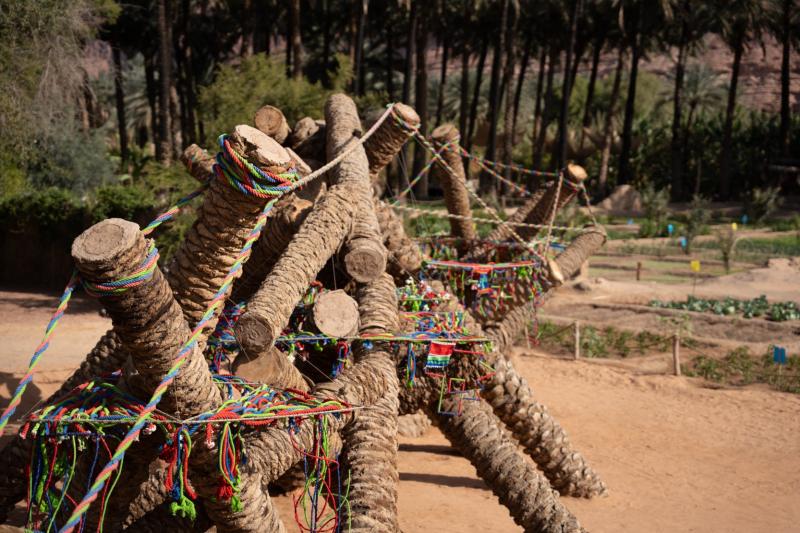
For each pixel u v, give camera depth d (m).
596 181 80.12
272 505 5.59
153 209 23.61
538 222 13.64
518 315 12.30
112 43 60.75
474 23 70.62
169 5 41.09
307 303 7.93
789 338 21.11
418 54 64.75
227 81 23.20
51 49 23.86
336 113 11.39
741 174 75.50
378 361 7.19
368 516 6.26
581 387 16.55
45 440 4.71
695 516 9.44
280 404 5.38
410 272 10.26
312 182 9.60
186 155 10.97
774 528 9.11
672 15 67.44
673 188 72.56
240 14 62.56
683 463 11.65
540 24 70.31
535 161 71.50
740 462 11.77
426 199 57.66
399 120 10.41
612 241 44.44
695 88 81.75
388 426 6.92
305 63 74.12
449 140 13.34
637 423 13.89
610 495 10.12
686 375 17.58
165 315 4.21
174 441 4.68
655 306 25.41
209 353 7.05
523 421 9.58
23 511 8.19
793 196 70.56
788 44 72.00
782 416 14.41
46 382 12.79
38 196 26.28
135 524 6.25
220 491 4.98
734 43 69.69
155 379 4.45
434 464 11.30
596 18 70.62
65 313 20.31
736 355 18.66
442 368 8.27
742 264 36.62
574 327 19.45
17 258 27.00
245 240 4.94
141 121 84.25
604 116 87.19
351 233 8.50
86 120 41.38
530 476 8.25
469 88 90.31
